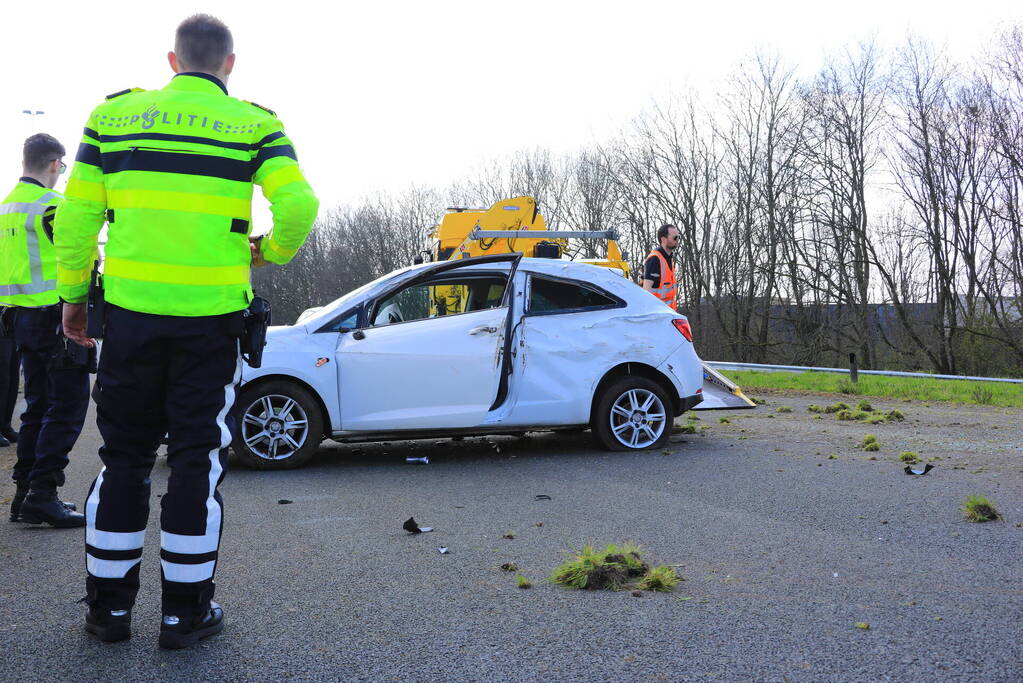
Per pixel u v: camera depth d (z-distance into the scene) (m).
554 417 7.48
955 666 2.80
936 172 36.69
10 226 5.04
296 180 2.96
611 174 46.09
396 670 2.82
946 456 7.16
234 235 2.98
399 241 74.06
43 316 5.00
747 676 2.74
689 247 44.62
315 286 79.88
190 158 2.94
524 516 5.16
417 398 7.18
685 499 5.60
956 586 3.67
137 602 3.55
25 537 4.73
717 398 9.29
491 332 7.33
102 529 3.01
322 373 7.01
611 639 3.08
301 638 3.11
